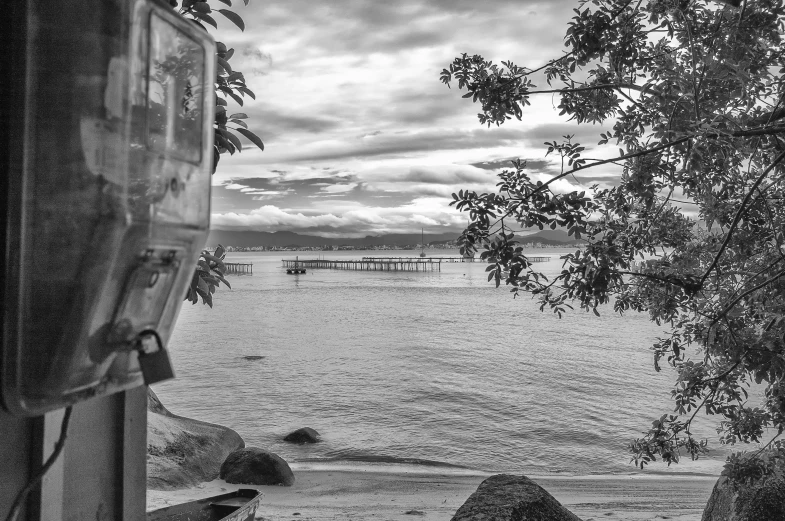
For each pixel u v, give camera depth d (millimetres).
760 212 4910
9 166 940
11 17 941
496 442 19781
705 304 4922
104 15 953
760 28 4230
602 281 4133
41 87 942
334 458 17891
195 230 1169
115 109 954
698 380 4977
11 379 950
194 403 25906
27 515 1298
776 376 4230
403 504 10781
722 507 7176
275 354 40406
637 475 15984
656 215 4961
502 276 4270
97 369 1010
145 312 1079
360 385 29719
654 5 4391
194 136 1171
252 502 3531
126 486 1579
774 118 4082
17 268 943
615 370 33156
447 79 5137
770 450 5148
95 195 931
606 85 4711
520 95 4980
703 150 3787
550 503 5020
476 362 36375
